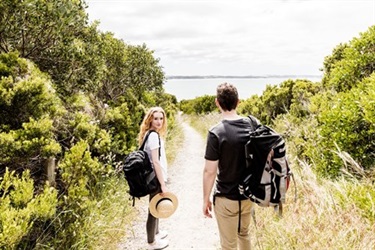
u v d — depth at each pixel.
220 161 3.05
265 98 13.57
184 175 9.38
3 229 2.88
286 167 2.89
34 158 4.29
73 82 6.88
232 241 3.17
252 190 2.92
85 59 6.77
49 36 5.91
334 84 7.45
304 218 4.05
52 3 5.55
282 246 3.87
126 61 10.77
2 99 4.06
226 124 3.06
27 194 3.40
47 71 6.31
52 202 3.65
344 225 3.80
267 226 4.42
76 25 6.43
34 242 3.84
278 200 2.88
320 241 3.58
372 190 4.36
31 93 4.28
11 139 3.78
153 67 12.55
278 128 9.82
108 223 5.02
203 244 4.90
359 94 5.65
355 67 6.91
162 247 4.68
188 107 39.91
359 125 5.57
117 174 7.29
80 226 4.16
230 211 3.10
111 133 7.59
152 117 4.48
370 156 5.52
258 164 2.92
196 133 20.66
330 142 5.82
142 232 5.21
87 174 4.49
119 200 5.98
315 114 7.70
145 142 4.34
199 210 6.45
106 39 9.97
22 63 4.86
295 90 11.44
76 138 5.63
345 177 5.39
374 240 3.45
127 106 9.34
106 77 9.70
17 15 5.29
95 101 7.87
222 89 3.15
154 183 4.14
